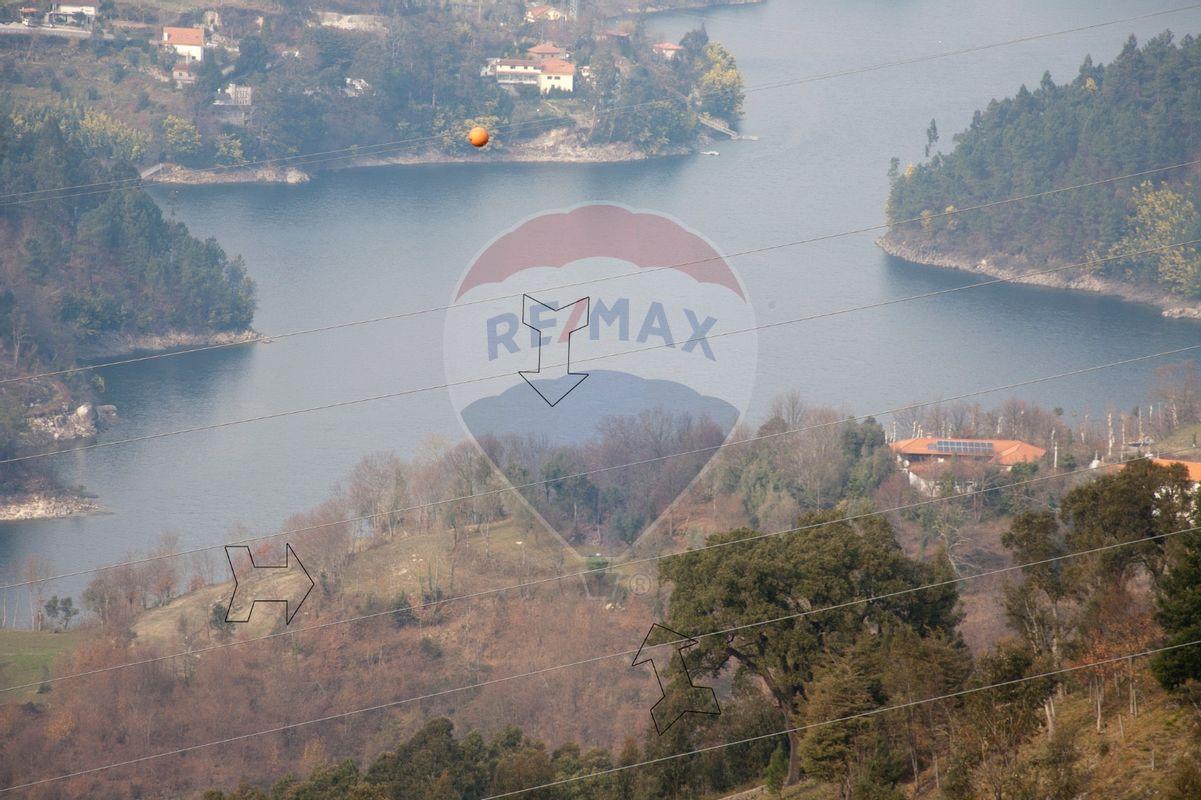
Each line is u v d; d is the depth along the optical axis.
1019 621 194.62
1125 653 171.12
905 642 179.50
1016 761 162.75
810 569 192.88
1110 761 160.00
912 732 174.25
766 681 197.00
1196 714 160.00
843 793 173.62
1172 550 184.38
